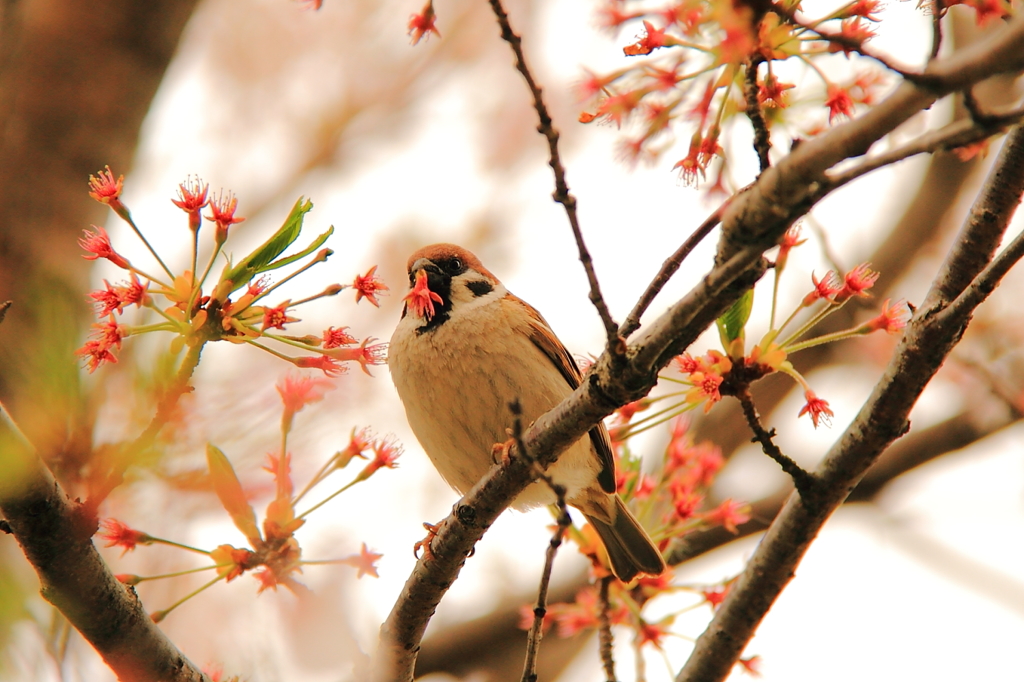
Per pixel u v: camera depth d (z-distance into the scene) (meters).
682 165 5.59
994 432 12.63
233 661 7.96
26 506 5.02
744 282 5.39
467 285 9.59
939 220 14.60
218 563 5.98
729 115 5.91
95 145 10.22
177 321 4.93
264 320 5.06
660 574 8.20
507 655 13.52
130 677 5.84
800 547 7.30
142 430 3.56
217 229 5.02
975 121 4.07
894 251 14.55
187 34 11.40
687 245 5.43
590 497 8.80
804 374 13.98
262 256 5.01
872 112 4.29
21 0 10.59
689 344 5.80
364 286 5.31
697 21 5.05
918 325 6.70
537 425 6.71
